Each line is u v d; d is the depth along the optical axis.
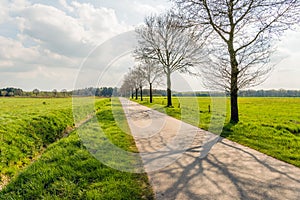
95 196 4.66
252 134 10.71
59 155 7.48
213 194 4.74
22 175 6.07
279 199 4.54
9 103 32.38
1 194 5.17
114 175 5.77
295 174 5.81
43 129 12.15
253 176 5.68
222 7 13.72
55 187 5.17
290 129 12.19
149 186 5.16
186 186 5.14
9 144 8.83
